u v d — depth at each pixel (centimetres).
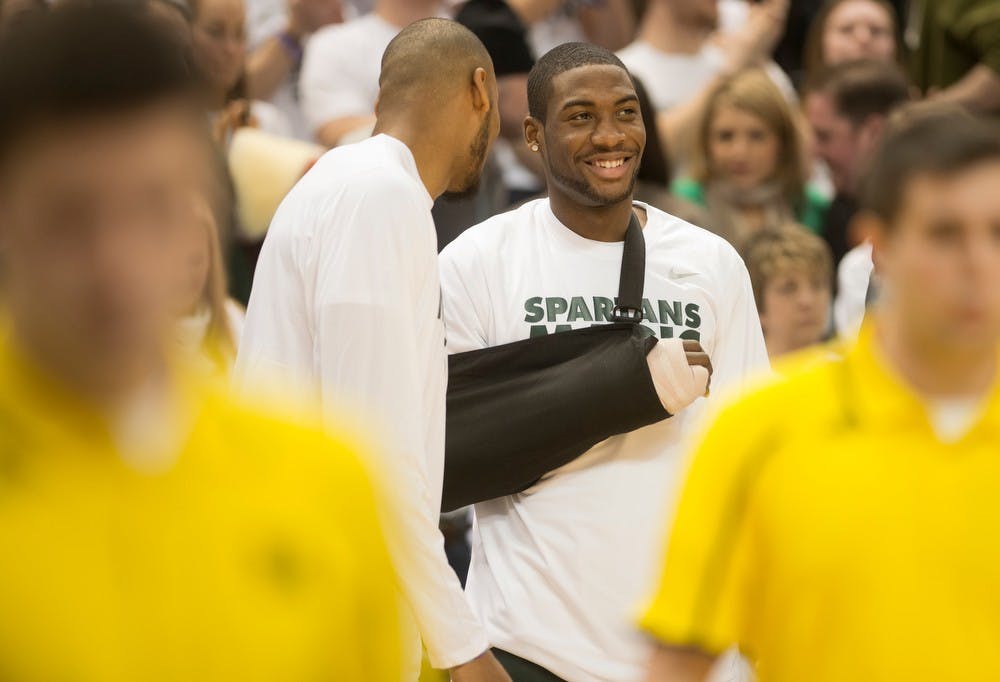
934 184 540
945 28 1744
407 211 827
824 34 1848
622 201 966
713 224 1454
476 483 939
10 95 376
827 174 1808
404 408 812
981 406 554
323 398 819
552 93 963
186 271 415
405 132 876
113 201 381
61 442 398
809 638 555
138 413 407
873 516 545
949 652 538
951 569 540
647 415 927
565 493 943
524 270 973
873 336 568
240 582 411
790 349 1376
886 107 1623
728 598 571
